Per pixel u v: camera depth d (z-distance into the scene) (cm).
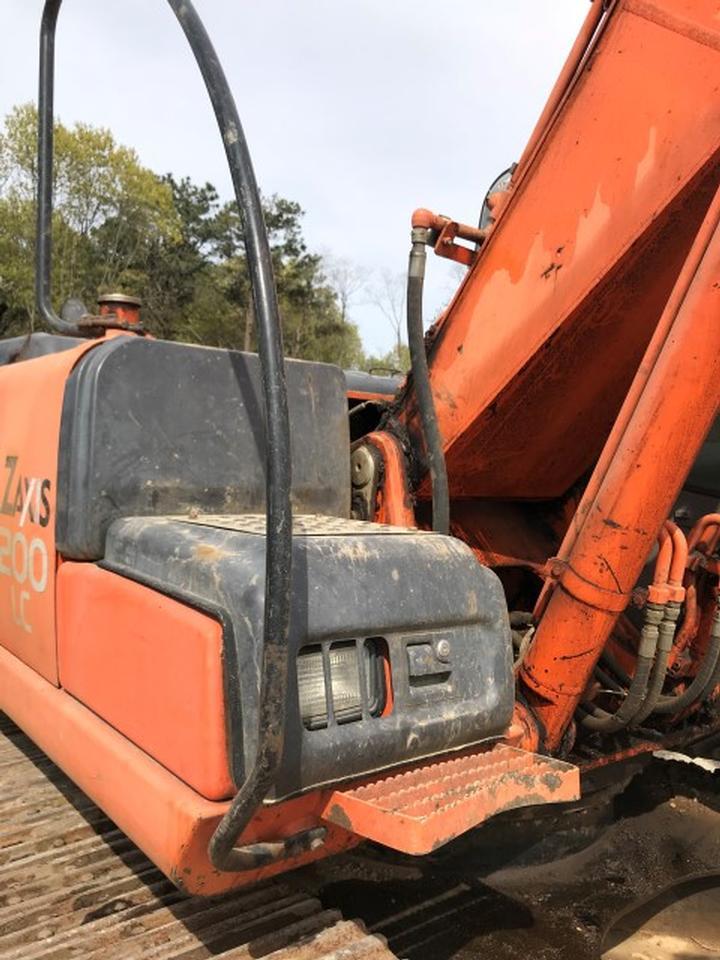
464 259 249
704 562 253
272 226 4559
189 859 152
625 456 197
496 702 183
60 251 3244
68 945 173
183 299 4388
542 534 314
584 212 220
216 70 150
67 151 3275
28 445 226
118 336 210
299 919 182
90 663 192
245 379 219
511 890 247
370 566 167
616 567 204
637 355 244
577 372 244
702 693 239
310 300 4694
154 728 166
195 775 154
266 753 135
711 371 188
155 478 202
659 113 204
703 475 303
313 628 154
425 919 231
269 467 139
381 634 166
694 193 200
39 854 210
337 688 159
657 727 274
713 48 194
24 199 3052
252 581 152
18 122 3052
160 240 4025
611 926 231
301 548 160
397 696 167
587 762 247
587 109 218
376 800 154
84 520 194
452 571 180
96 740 181
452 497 285
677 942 224
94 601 190
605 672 269
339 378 241
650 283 220
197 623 156
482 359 246
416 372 242
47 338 292
